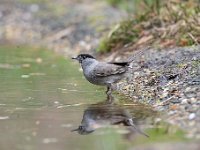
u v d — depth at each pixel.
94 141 10.45
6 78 16.80
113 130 11.16
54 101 13.74
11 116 12.32
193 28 17.39
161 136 10.45
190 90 13.23
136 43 18.72
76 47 22.44
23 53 21.98
